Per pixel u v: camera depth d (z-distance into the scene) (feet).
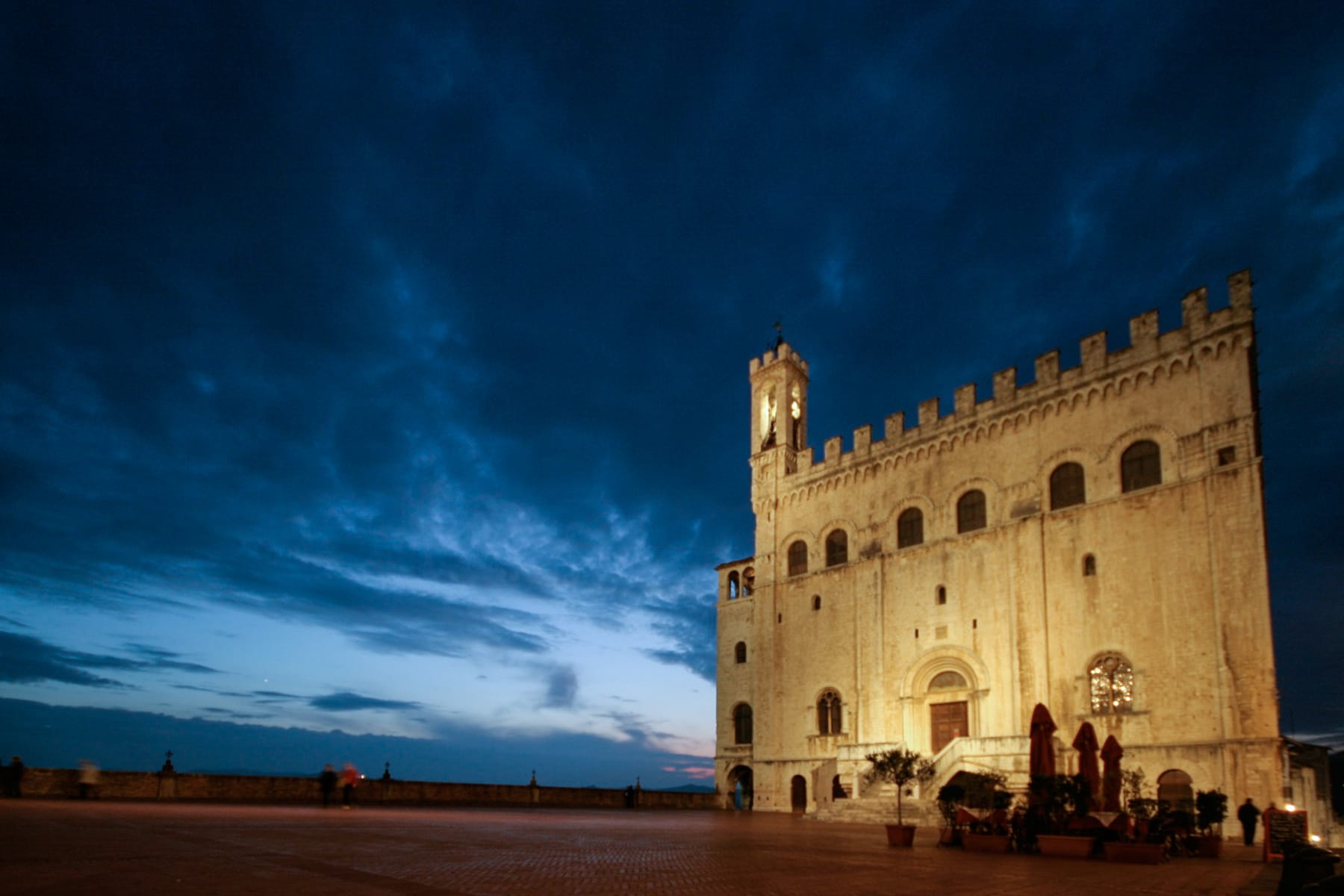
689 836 98.32
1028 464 168.76
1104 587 152.05
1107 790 113.29
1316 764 140.15
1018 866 71.87
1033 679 157.99
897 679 181.78
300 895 40.50
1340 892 23.82
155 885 41.68
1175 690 139.33
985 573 170.60
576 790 193.36
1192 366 148.25
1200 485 143.02
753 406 237.45
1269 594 131.75
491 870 54.60
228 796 143.84
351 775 143.74
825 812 156.76
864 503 199.21
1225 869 77.36
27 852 53.78
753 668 218.79
